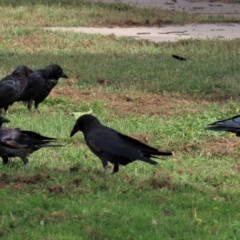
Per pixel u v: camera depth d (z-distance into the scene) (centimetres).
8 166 1168
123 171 1154
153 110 1650
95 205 971
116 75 2012
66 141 1359
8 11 3038
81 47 2427
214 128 1087
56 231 884
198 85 1884
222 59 2183
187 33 2700
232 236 889
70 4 3250
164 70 2064
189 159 1246
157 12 3141
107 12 3080
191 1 3647
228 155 1291
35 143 1155
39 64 2138
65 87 1892
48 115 1590
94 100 1748
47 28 2789
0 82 1555
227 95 1817
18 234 876
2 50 2369
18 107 1700
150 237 868
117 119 1552
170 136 1401
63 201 988
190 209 975
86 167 1176
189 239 871
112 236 875
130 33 2694
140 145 1073
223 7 3453
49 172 1130
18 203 973
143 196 1018
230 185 1105
